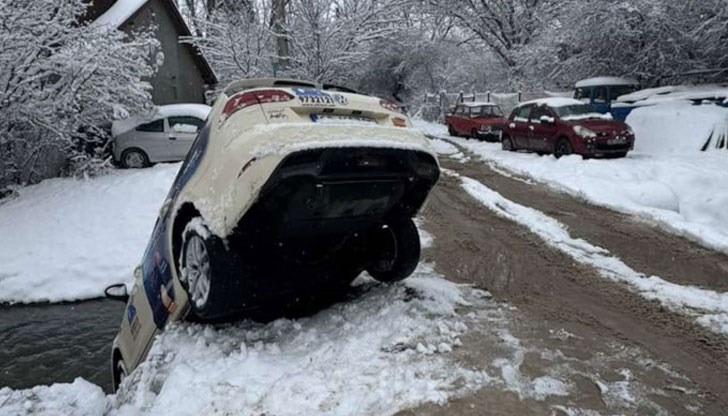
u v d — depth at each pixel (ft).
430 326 12.63
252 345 12.19
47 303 28.17
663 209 28.04
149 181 39.32
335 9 78.02
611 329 13.21
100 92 42.57
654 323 13.70
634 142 45.37
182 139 48.96
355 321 13.23
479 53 113.50
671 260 19.99
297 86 13.64
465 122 70.74
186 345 12.47
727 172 33.09
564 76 73.87
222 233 11.18
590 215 27.53
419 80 116.88
